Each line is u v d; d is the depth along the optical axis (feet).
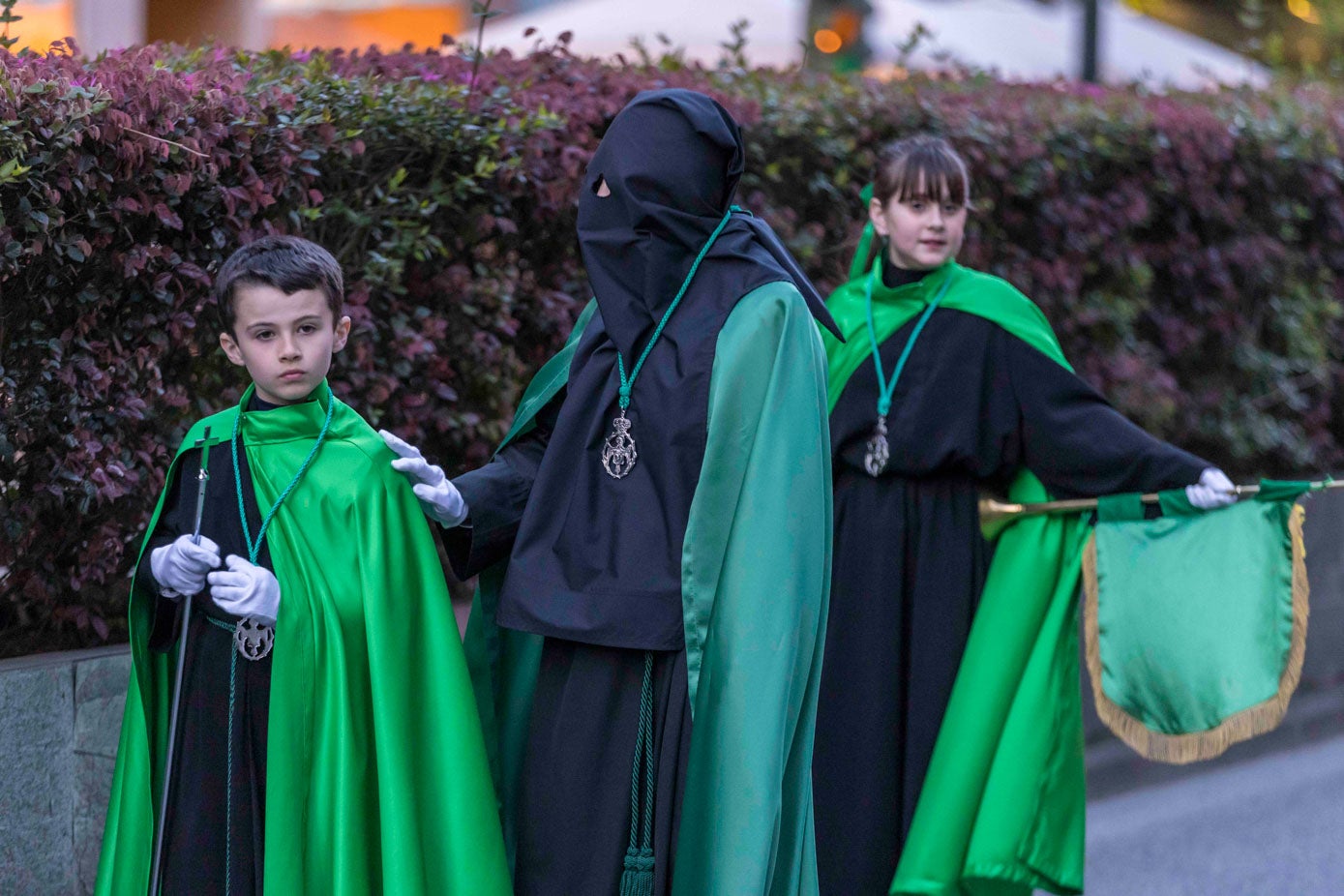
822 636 17.99
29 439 21.98
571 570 17.83
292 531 17.53
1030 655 25.07
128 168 21.26
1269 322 42.32
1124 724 25.25
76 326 22.00
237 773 17.39
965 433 24.67
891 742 24.38
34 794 22.11
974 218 33.91
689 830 17.24
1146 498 24.72
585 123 27.32
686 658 17.56
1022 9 72.43
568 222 27.94
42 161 20.26
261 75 23.70
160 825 17.28
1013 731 24.58
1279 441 42.78
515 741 19.48
